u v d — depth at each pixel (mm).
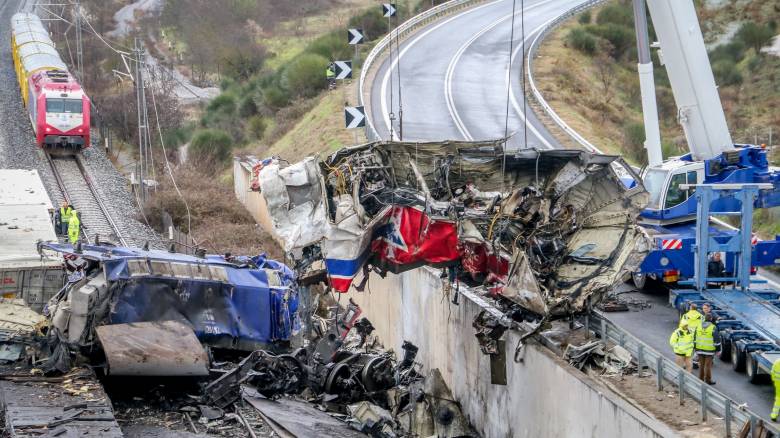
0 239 36812
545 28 89125
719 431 21484
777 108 71625
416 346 39031
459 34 92562
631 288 36750
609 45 88000
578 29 88250
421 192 29250
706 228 29984
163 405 27359
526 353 28719
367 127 56375
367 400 32750
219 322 30750
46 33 96125
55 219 51156
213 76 112000
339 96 71125
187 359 27031
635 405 23031
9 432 22344
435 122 61906
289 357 30875
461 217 28312
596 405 24172
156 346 27094
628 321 32281
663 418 22344
